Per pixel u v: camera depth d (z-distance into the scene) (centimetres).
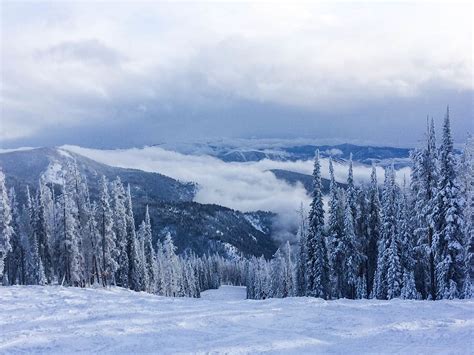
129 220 7281
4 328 2269
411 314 2342
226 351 1759
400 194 4728
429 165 4134
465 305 2534
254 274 11681
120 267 6931
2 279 6388
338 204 4866
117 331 2123
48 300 3238
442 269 3731
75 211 5991
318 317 2398
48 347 1875
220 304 2934
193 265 15462
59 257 6044
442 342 1764
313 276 4722
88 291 4000
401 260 4312
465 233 3866
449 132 3778
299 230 5938
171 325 2247
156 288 7988
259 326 2223
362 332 2017
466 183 4081
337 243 4806
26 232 6781
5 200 5653
